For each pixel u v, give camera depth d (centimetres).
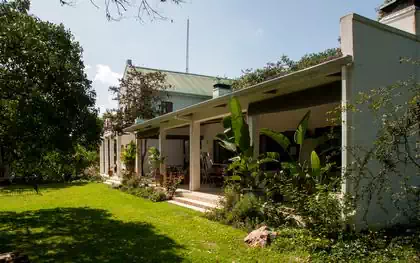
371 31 639
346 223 584
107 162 2586
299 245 564
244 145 835
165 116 1298
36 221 891
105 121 2353
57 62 752
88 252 601
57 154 903
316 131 1068
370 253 504
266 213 728
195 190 1275
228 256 547
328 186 603
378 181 612
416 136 694
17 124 755
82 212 1027
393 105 644
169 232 731
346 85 605
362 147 609
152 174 1694
